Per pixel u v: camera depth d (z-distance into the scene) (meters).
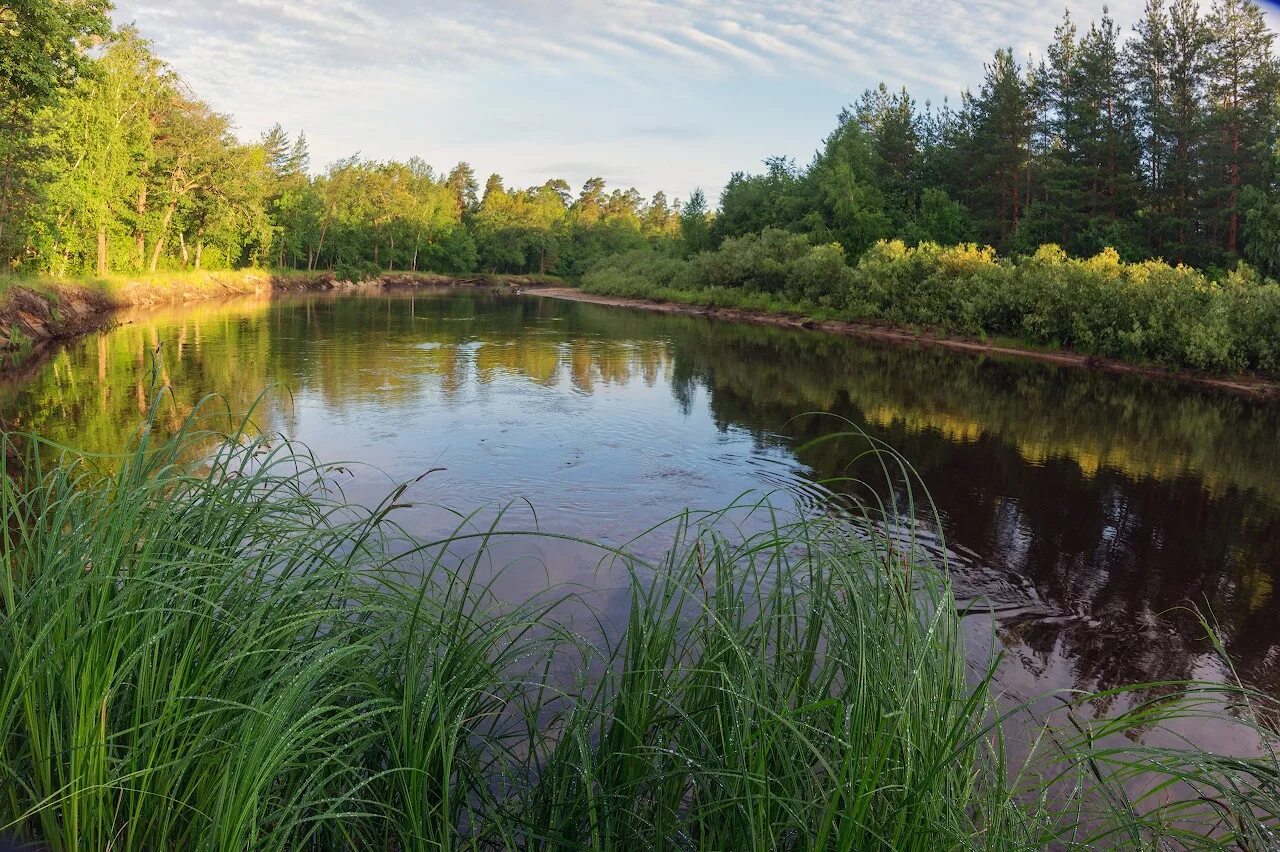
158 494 2.73
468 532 7.12
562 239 92.19
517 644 4.67
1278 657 5.66
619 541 7.18
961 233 39.44
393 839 2.54
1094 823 3.33
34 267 27.58
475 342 24.42
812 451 11.45
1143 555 7.73
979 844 2.29
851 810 2.03
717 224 55.69
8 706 2.24
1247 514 9.23
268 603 2.54
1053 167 36.50
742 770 2.20
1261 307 19.58
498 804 2.76
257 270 54.09
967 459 11.34
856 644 2.46
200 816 2.22
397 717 2.61
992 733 4.17
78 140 31.94
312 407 13.30
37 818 2.26
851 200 42.25
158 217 41.31
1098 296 23.67
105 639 2.31
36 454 2.76
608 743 2.70
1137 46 34.56
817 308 36.25
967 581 6.84
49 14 14.84
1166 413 15.98
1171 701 4.86
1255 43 31.09
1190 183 32.66
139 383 14.58
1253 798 2.48
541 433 12.00
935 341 28.00
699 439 12.03
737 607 3.01
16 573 3.16
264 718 2.16
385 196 74.56
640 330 30.73
